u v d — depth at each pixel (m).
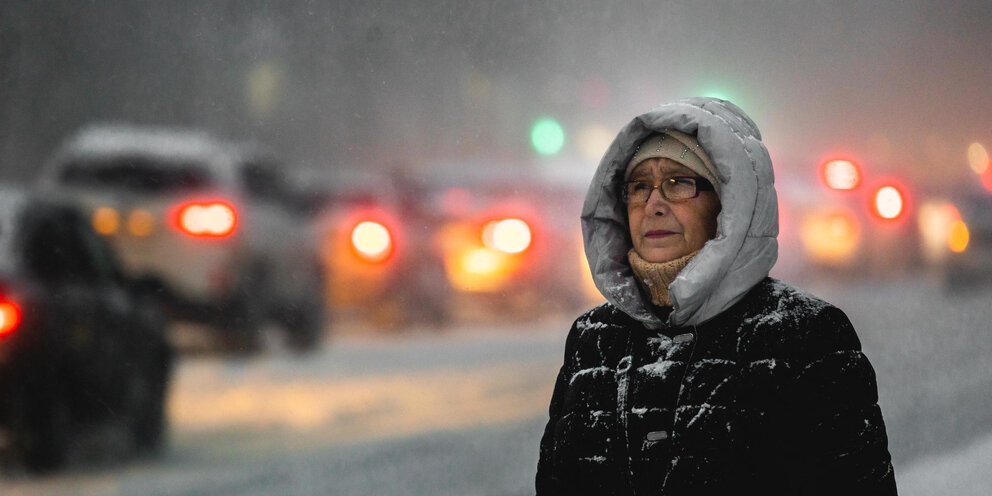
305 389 23.03
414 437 18.42
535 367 26.27
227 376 24.55
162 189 26.36
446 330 33.38
